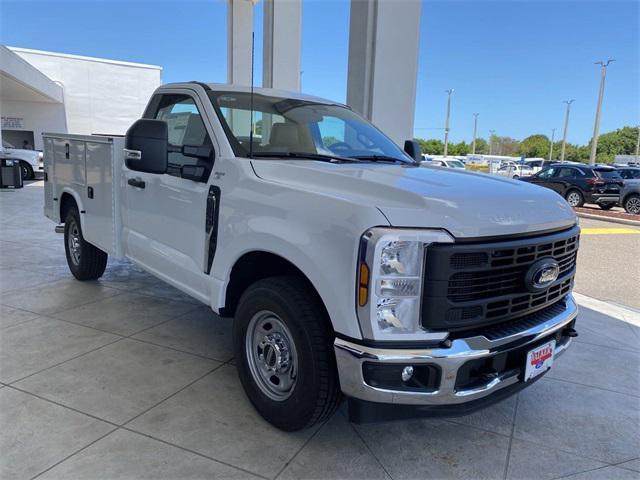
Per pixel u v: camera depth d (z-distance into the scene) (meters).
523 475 2.65
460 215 2.36
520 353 2.62
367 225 2.28
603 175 19.36
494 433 3.04
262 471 2.55
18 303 4.90
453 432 3.03
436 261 2.28
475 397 2.43
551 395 3.57
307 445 2.78
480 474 2.64
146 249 4.08
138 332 4.27
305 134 3.68
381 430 2.99
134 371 3.55
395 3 6.37
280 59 10.48
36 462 2.53
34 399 3.12
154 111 4.12
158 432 2.83
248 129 3.47
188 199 3.48
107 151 4.52
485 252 2.38
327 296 2.41
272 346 2.88
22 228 9.19
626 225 15.09
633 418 3.29
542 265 2.59
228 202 3.08
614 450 2.92
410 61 6.53
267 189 2.85
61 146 5.53
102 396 3.19
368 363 2.29
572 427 3.15
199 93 3.62
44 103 32.72
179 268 3.63
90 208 4.97
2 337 4.06
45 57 32.25
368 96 6.51
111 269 6.30
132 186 4.24
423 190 2.54
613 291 6.87
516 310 2.61
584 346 4.54
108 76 34.28
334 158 3.53
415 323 2.31
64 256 6.99
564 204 3.02
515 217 2.54
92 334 4.19
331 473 2.57
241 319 3.02
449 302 2.32
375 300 2.26
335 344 2.38
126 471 2.49
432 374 2.35
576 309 3.06
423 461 2.72
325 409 2.64
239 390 3.34
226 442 2.77
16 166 16.41
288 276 2.81
